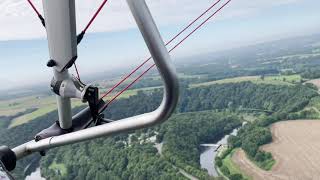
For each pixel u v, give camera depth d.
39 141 3.16
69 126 3.16
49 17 2.73
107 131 2.66
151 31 2.00
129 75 3.41
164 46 2.05
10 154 3.14
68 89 2.95
